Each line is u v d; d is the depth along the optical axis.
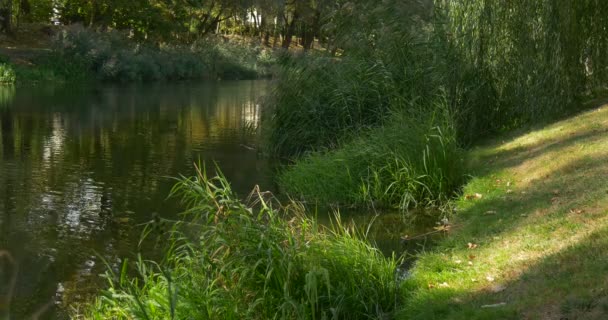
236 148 14.95
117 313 5.44
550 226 6.65
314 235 5.84
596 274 4.97
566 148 9.84
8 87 28.42
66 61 34.12
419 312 5.28
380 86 13.12
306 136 13.56
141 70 37.00
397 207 9.81
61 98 25.19
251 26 58.50
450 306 5.25
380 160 10.40
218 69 42.34
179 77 39.88
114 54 35.75
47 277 5.61
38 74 31.72
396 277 6.09
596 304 4.54
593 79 13.32
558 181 8.36
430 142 10.17
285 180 11.16
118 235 8.02
